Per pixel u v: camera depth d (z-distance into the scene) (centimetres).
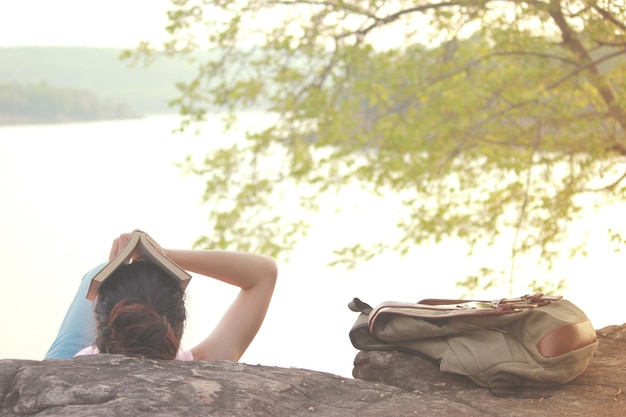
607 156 744
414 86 718
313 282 1463
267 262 244
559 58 737
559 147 752
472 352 238
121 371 189
